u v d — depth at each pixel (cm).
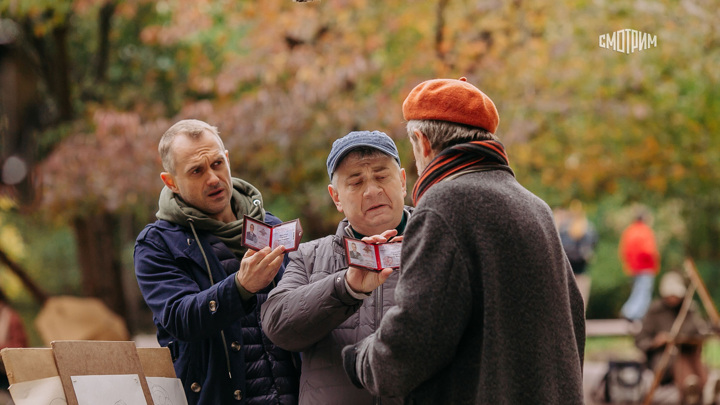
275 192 973
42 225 1395
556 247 256
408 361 236
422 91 267
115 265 1184
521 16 945
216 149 336
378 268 270
